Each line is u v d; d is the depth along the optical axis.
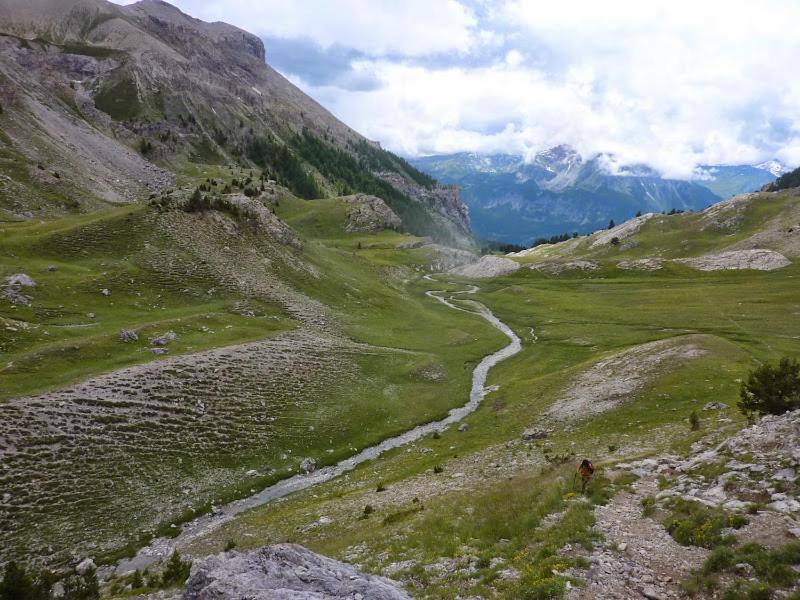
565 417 55.72
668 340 71.69
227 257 101.81
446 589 19.03
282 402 61.09
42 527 37.06
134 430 48.12
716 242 187.12
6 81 182.50
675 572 17.22
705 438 35.72
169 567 27.48
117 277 81.38
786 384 34.50
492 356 96.81
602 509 24.09
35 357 53.78
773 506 19.67
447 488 39.47
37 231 89.12
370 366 79.25
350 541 29.91
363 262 166.12
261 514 42.03
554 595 16.42
